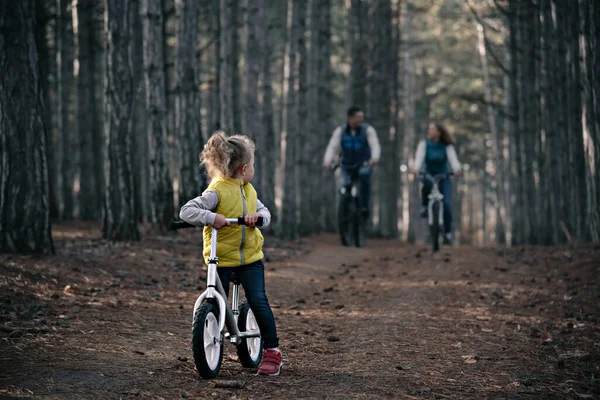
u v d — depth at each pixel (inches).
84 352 199.5
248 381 180.1
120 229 417.4
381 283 366.3
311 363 205.6
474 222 2409.0
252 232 184.1
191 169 516.1
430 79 1433.3
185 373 185.3
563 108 583.8
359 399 166.6
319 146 853.8
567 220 590.6
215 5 751.7
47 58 612.4
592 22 382.3
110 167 415.5
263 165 636.7
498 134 1218.0
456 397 174.2
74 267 316.2
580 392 185.9
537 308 297.3
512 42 692.1
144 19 469.4
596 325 264.4
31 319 232.1
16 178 321.4
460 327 261.0
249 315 200.8
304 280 375.6
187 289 318.3
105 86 414.6
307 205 759.7
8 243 319.9
